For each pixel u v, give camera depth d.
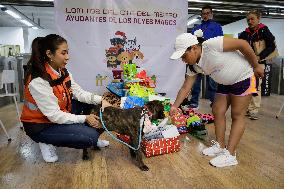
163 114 2.18
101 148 2.30
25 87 1.84
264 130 2.91
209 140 2.53
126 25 3.18
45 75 1.76
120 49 3.20
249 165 1.95
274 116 3.64
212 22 3.72
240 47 1.74
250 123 3.23
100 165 1.95
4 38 12.87
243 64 1.83
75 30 3.06
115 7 3.12
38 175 1.79
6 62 4.77
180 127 2.74
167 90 3.39
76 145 1.92
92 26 3.09
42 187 1.63
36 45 1.76
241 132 1.97
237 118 1.97
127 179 1.73
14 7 8.82
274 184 1.66
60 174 1.80
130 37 3.21
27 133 1.92
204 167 1.92
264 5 6.74
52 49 1.75
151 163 1.99
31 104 1.84
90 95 2.15
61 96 1.90
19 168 1.89
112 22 3.13
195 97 3.94
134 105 2.24
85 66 3.14
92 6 3.06
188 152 2.21
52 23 12.89
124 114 1.90
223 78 1.87
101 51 3.15
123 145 2.38
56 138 1.87
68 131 1.86
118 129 1.93
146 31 3.24
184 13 3.31
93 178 1.75
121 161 2.03
